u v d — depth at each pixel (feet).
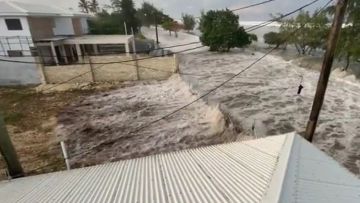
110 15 154.81
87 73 66.69
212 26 120.98
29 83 66.85
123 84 66.49
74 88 64.03
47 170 31.19
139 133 40.83
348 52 70.03
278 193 9.10
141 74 68.90
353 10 68.69
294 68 83.92
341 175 12.00
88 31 125.08
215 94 58.59
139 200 11.02
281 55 107.55
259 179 11.24
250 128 40.63
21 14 73.56
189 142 37.52
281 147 14.43
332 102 52.34
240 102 53.93
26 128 43.34
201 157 17.30
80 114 48.98
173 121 44.68
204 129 41.34
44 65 67.15
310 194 9.66
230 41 116.57
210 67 89.66
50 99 57.47
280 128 41.96
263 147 16.21
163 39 165.89
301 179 10.71
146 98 56.70
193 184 12.23
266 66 88.33
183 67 90.27
